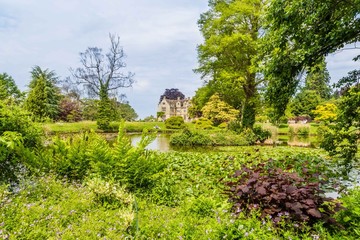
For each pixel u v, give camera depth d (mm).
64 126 28641
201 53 25078
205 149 16312
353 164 9594
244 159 9711
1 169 4691
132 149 5328
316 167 8578
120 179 4906
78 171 5355
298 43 8000
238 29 23234
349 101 7410
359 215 3367
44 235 2713
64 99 40781
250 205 3508
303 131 29547
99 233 2893
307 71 8406
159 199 4777
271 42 8516
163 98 83625
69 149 5488
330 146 8008
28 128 5680
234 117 31438
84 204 3684
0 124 5180
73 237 2713
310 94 49188
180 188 5719
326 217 3352
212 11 25250
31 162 5055
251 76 23000
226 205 3781
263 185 3514
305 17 7453
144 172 5062
